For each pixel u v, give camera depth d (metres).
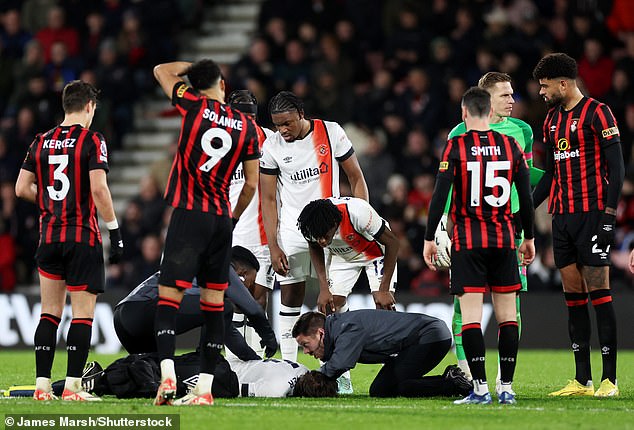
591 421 22.69
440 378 28.12
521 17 56.97
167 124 63.94
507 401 25.88
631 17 56.94
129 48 61.88
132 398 26.80
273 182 32.09
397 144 55.38
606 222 28.45
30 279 58.19
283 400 26.56
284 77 58.91
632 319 47.62
